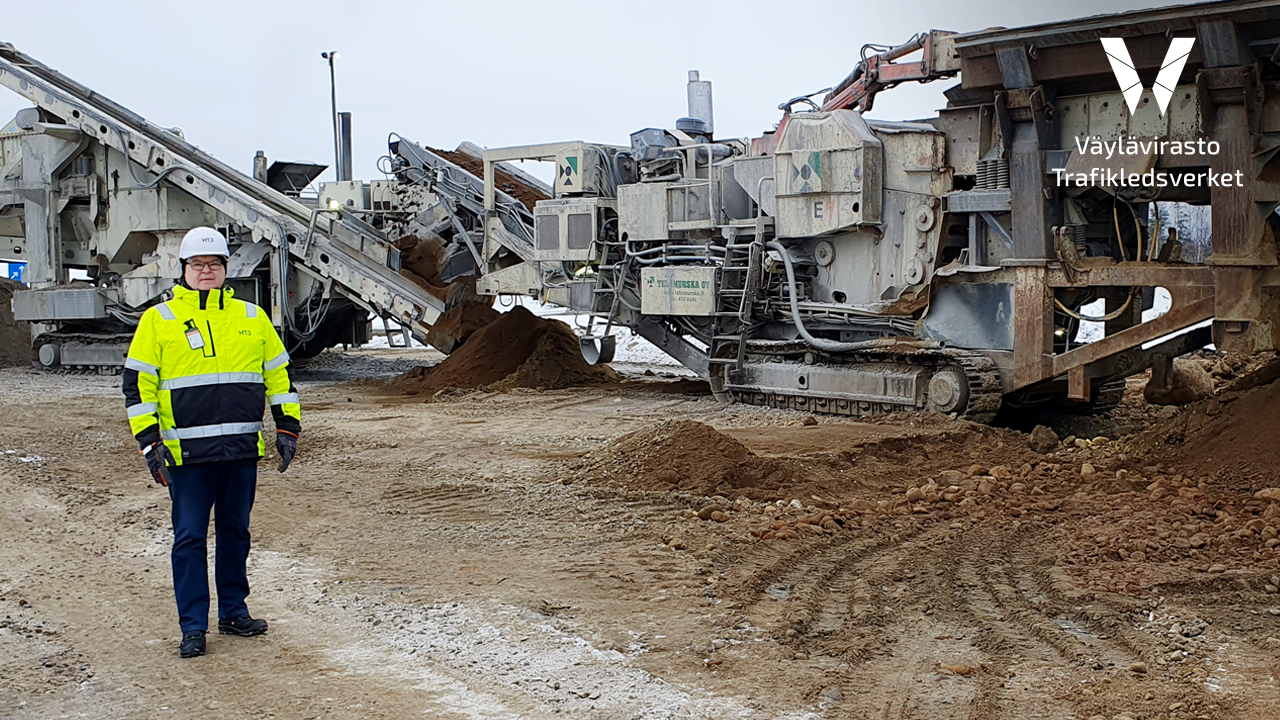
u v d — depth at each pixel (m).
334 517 9.89
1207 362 19.05
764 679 5.88
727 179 18.05
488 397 19.31
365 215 24.81
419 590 7.58
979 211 14.59
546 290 20.70
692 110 20.59
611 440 14.01
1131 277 13.12
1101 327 23.05
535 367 20.73
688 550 8.48
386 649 6.43
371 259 22.09
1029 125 13.80
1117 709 5.38
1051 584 7.50
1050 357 13.77
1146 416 16.22
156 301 23.94
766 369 17.25
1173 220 18.12
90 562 8.48
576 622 6.85
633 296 19.64
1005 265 14.05
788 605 7.21
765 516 9.48
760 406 17.44
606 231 19.95
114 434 14.94
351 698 5.68
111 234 24.62
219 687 5.86
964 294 14.77
